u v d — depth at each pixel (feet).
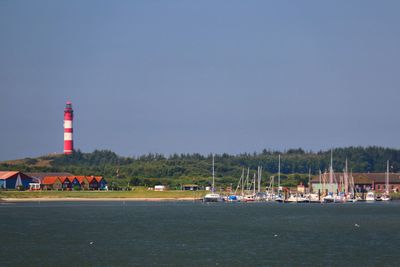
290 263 628.28
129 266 614.34
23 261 640.99
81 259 652.48
